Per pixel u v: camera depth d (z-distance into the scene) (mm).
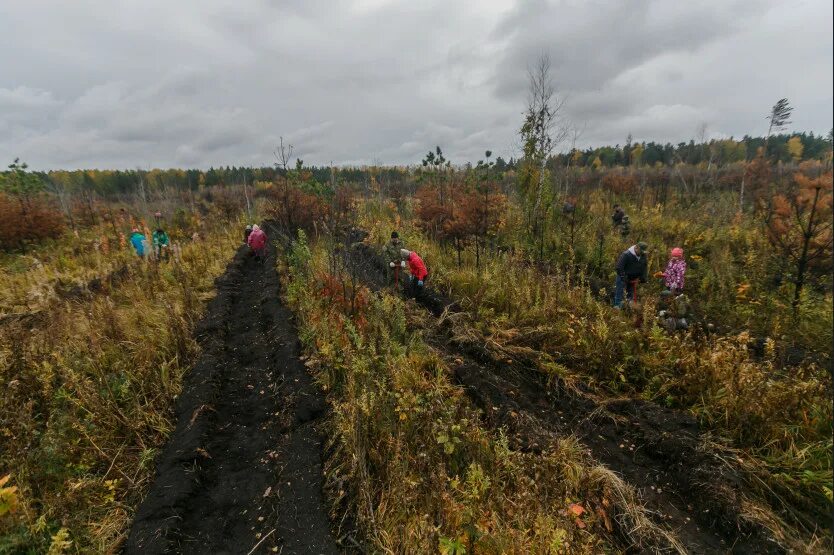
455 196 14180
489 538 2834
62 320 6277
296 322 6766
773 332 5770
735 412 3930
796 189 6156
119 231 14977
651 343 5023
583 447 4008
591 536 3006
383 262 9844
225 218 19125
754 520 3086
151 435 4332
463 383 4938
